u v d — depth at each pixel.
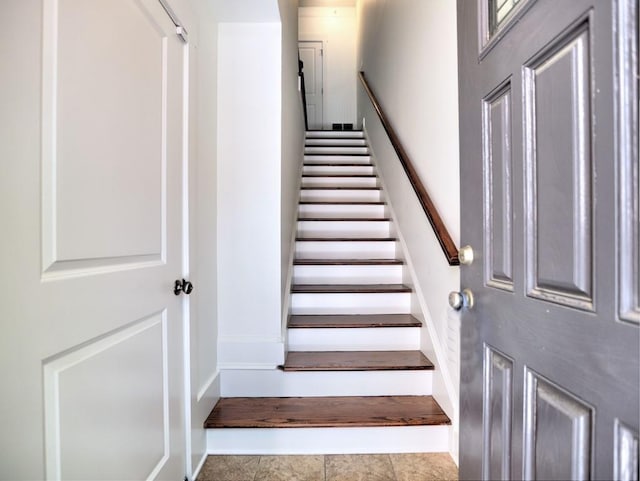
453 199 1.65
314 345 2.20
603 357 0.52
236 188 2.00
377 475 1.53
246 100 2.00
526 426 0.70
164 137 1.26
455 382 1.65
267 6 1.84
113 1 0.95
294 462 1.62
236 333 1.98
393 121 3.04
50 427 0.73
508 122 0.77
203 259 1.72
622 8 0.49
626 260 0.49
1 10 0.65
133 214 1.06
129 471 1.02
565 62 0.60
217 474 1.54
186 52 1.45
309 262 2.74
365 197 3.68
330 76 6.16
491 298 0.83
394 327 2.19
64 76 0.78
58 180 0.76
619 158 0.50
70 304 0.79
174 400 1.34
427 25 2.05
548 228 0.64
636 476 0.47
